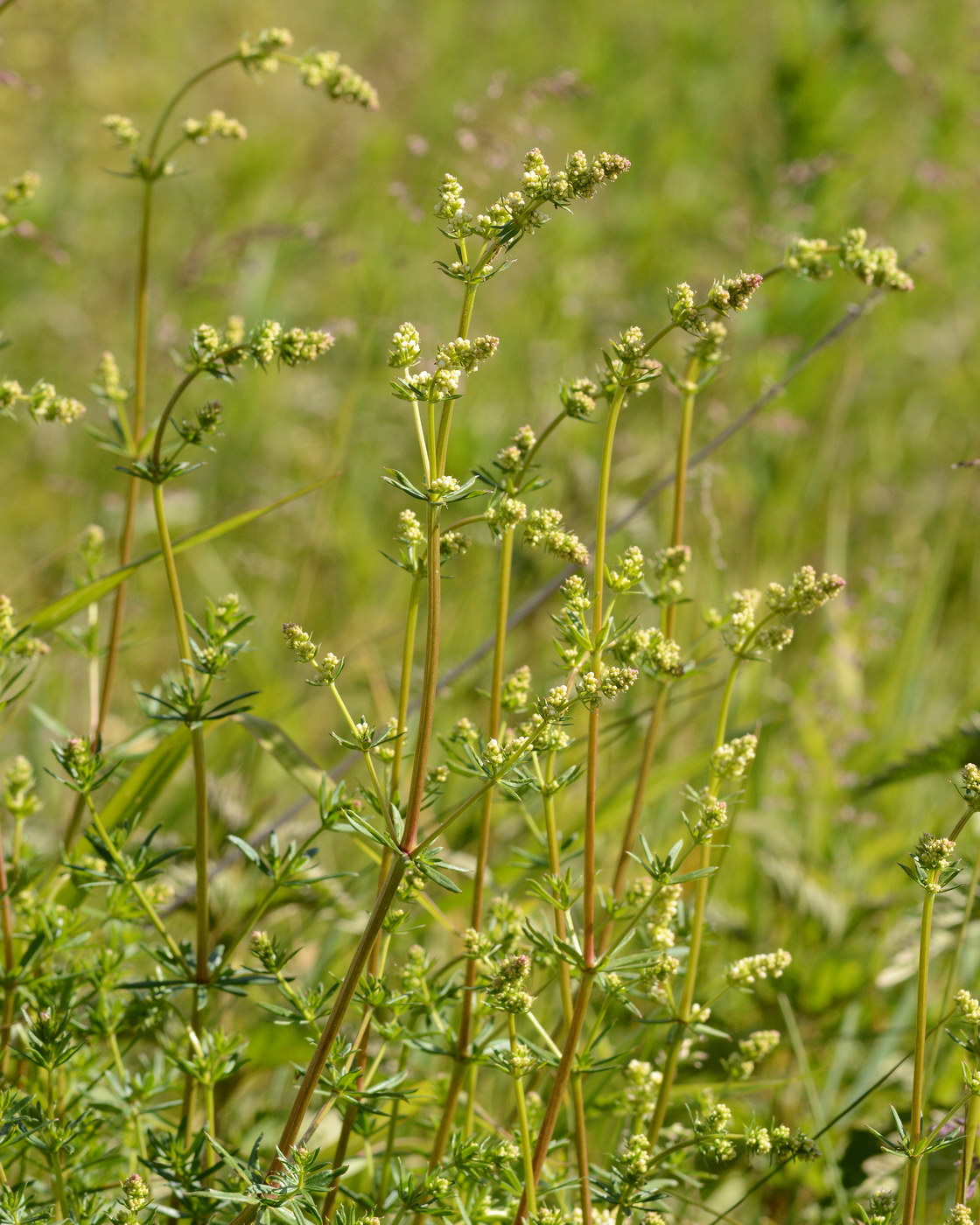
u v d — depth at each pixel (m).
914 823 4.27
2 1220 2.09
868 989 3.61
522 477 2.39
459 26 8.91
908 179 6.79
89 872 2.35
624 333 2.11
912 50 7.37
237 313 6.14
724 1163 3.10
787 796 4.33
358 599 5.38
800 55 6.47
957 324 7.04
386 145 6.96
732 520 5.42
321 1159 2.85
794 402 6.05
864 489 6.20
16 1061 2.82
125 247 7.05
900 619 5.20
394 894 2.00
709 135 7.88
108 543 5.37
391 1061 3.05
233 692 4.54
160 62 7.64
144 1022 2.69
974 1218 2.64
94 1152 2.54
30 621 2.88
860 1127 3.06
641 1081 2.63
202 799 2.34
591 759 2.12
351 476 5.85
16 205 3.12
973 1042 2.22
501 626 2.48
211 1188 2.39
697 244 7.17
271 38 2.92
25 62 6.56
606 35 8.49
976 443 6.14
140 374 3.08
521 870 3.31
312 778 2.88
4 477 5.78
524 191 1.96
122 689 4.81
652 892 2.41
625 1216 2.24
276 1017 2.71
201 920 2.36
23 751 4.29
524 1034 3.08
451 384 1.96
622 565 2.16
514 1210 2.43
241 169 6.94
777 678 4.73
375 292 5.23
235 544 5.69
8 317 6.45
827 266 2.14
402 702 2.36
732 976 2.40
